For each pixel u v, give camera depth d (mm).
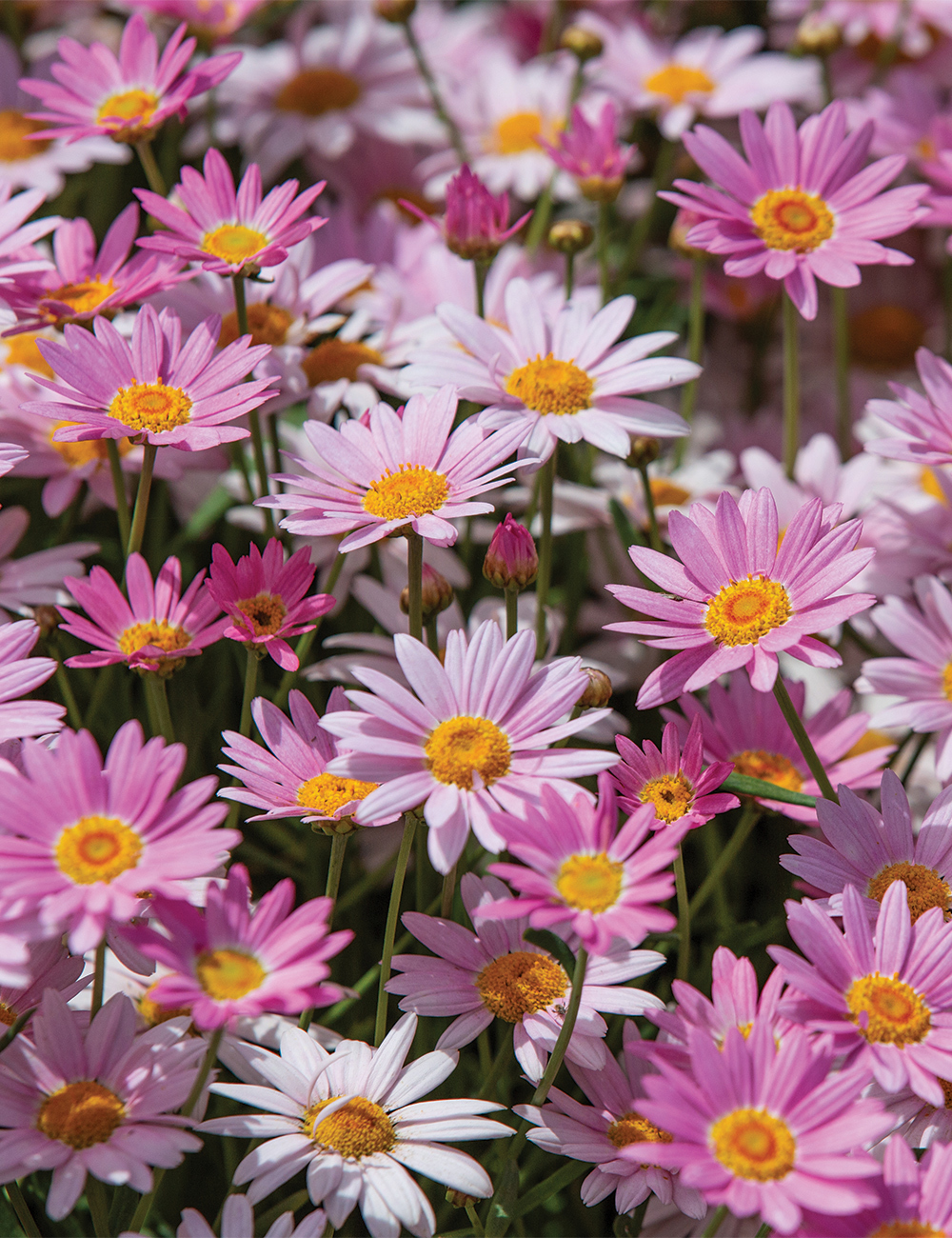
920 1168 632
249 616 674
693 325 814
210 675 764
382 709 644
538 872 625
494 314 820
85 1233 676
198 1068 638
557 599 795
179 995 610
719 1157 616
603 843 627
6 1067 634
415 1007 656
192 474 799
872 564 764
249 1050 647
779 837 734
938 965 640
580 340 731
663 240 1057
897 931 642
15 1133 627
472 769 639
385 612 745
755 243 736
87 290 731
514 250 839
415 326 791
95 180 946
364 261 879
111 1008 642
